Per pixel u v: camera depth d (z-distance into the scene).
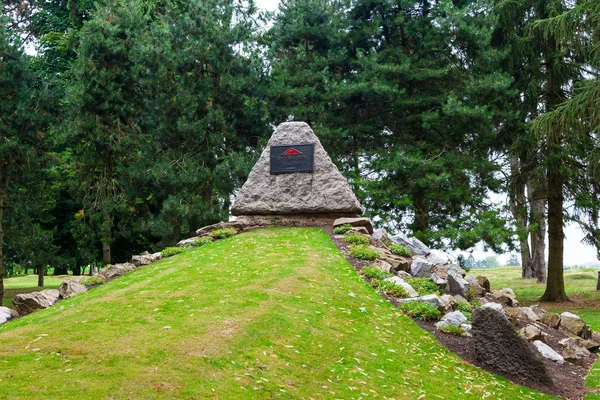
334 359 7.61
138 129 23.23
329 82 21.95
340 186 15.60
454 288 12.14
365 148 23.98
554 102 23.05
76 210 26.86
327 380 6.95
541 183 22.62
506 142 22.92
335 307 9.51
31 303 10.99
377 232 14.88
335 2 24.98
